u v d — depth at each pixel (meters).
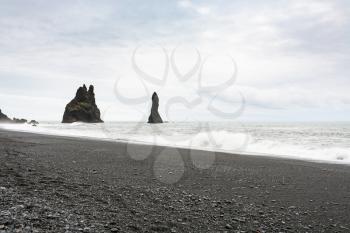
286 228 6.00
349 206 7.66
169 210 6.62
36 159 12.88
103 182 8.93
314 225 6.27
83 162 12.77
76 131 40.22
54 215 5.39
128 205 6.71
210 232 5.50
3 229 4.45
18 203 5.86
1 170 9.53
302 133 40.22
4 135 28.83
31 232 4.46
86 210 5.99
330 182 10.45
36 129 46.19
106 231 4.95
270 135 34.81
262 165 13.96
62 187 7.80
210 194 8.38
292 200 8.11
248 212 6.89
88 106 100.25
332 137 31.38
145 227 5.43
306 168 13.36
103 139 27.14
